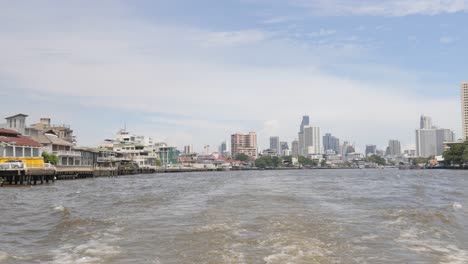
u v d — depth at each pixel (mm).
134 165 165000
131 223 24031
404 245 18547
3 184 64750
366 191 51312
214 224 22828
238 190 50812
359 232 21172
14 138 87188
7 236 21641
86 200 39781
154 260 15773
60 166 89125
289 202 34312
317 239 19078
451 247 18391
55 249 18219
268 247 17422
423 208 31750
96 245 18406
